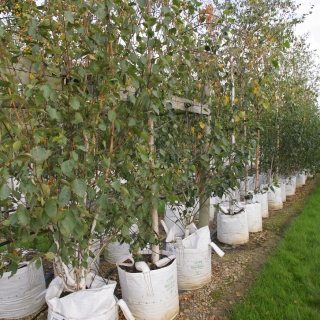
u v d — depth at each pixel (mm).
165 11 2115
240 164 3562
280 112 6289
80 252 2150
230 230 4430
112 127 1959
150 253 2951
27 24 1833
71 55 1819
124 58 2045
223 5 4180
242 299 2947
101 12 1700
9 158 1496
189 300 2982
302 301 2834
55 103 1836
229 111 3666
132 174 2168
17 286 2646
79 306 1951
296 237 4480
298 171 8680
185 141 3695
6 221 1726
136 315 2449
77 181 1616
